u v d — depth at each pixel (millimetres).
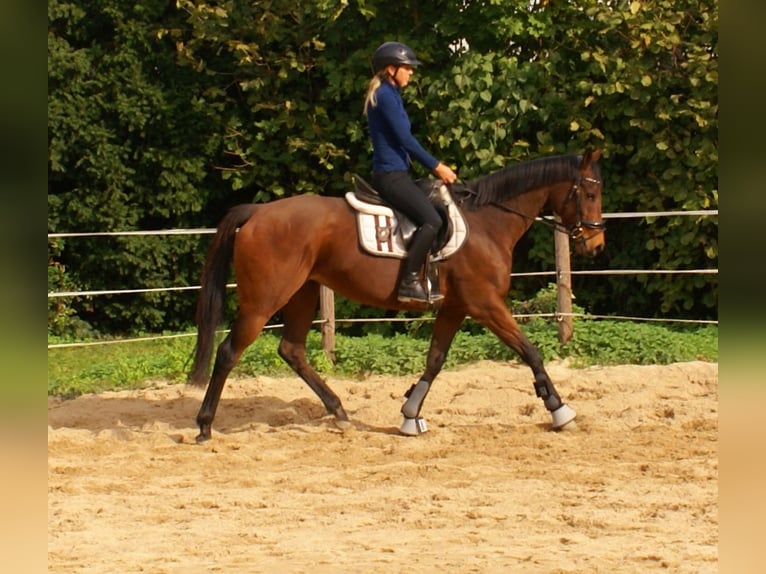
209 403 9914
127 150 15977
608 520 7383
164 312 16750
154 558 6727
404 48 9570
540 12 14836
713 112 14188
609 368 12469
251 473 8922
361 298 9812
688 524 7324
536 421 10625
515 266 15961
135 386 12812
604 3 15023
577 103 14703
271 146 15922
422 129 15250
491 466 8977
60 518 7668
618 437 9836
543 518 7523
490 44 15219
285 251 9562
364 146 15508
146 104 15812
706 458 9008
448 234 9734
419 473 8789
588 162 10047
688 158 14312
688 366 12180
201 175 16234
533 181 10055
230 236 9805
